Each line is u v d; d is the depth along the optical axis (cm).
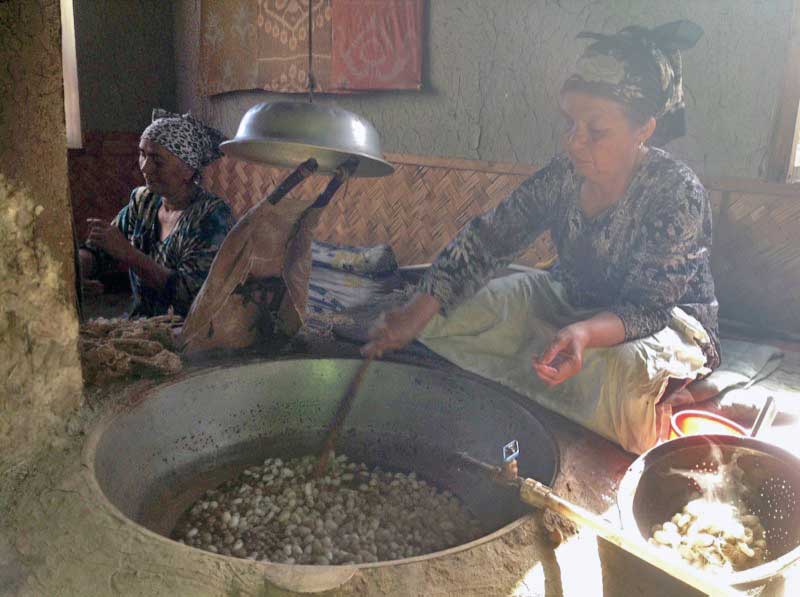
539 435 207
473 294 239
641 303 202
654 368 196
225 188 586
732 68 316
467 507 211
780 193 307
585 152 202
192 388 226
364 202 475
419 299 238
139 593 133
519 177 392
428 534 195
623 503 137
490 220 238
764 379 260
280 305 255
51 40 178
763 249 315
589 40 355
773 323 317
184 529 195
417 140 447
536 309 243
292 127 190
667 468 153
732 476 156
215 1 559
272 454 238
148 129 292
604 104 192
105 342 231
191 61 606
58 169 186
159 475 212
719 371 251
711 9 317
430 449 238
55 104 181
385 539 191
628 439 198
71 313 196
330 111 195
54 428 190
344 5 459
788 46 298
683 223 201
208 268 287
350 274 411
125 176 597
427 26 427
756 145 314
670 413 207
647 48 190
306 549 184
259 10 520
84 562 141
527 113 389
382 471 230
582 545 154
